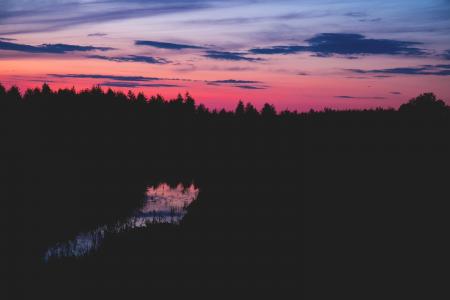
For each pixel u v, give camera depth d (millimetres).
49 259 21609
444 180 21109
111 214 32875
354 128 41750
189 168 61750
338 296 12266
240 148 58344
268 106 117250
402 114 47812
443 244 14148
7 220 29828
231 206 22469
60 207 34750
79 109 112062
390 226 16125
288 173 26688
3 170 49031
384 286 12281
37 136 82062
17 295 17375
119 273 18047
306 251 15523
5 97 99375
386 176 22688
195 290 14922
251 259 16062
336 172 24734
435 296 11422
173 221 28484
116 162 66562
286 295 13047
